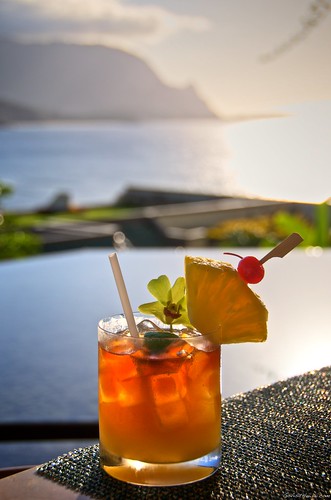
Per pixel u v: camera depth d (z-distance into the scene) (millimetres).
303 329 2375
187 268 826
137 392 777
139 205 12133
